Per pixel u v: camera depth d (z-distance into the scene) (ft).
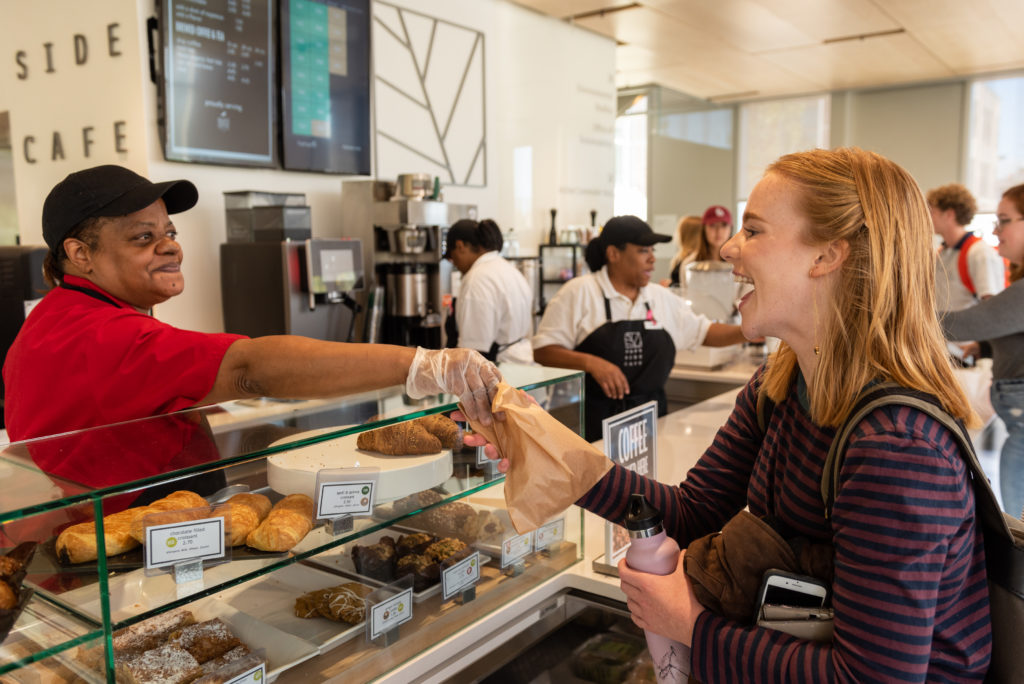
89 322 4.15
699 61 21.94
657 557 3.32
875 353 3.01
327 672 3.57
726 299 13.60
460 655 4.06
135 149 10.17
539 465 3.34
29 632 2.79
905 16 17.39
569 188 18.83
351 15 12.28
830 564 3.08
